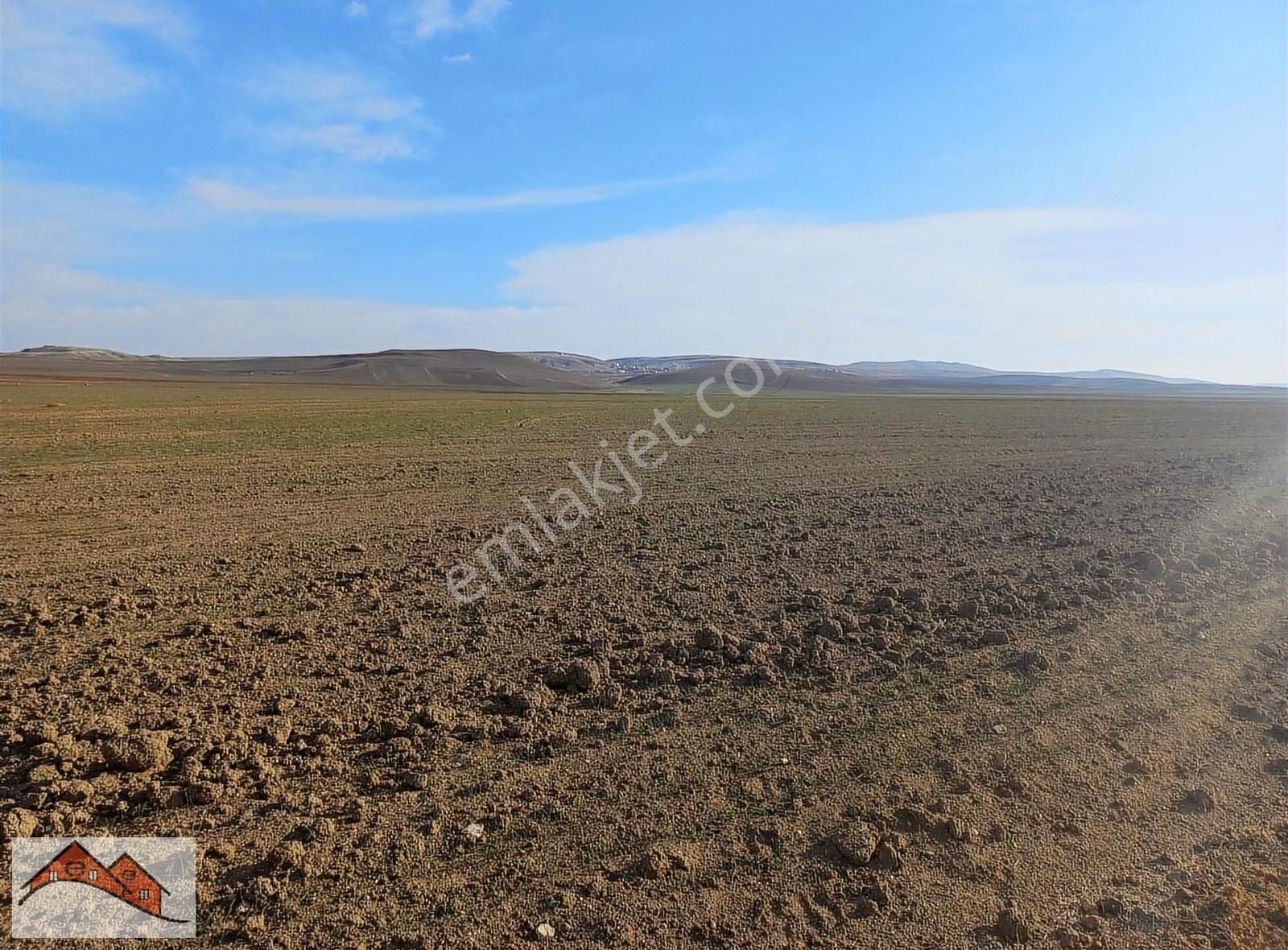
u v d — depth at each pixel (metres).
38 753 4.75
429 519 12.53
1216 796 4.33
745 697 5.63
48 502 13.69
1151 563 9.01
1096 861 3.79
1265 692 5.66
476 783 4.50
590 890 3.58
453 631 7.02
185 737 5.00
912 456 21.59
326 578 8.83
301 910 3.47
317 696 5.61
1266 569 8.90
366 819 4.14
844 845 3.87
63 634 6.89
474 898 3.54
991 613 7.40
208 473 17.61
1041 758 4.73
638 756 4.80
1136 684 5.79
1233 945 3.23
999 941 3.29
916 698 5.58
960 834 3.96
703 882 3.64
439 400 57.50
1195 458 20.86
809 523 11.99
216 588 8.41
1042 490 15.09
